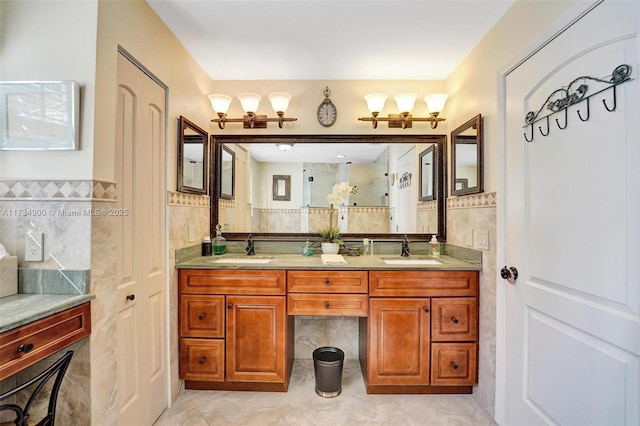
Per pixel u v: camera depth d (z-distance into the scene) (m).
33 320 0.96
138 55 1.50
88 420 1.20
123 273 1.44
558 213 1.29
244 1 1.57
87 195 1.19
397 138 2.47
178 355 1.94
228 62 2.21
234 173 2.51
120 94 1.41
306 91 2.49
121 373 1.42
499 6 1.60
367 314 1.94
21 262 1.20
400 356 1.93
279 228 2.53
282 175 2.55
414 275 1.93
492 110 1.76
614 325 1.05
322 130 2.49
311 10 1.65
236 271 1.94
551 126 1.33
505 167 1.66
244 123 2.46
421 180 2.48
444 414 1.79
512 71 1.60
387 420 1.73
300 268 1.94
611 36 1.06
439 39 1.91
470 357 1.92
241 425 1.69
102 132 1.25
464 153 2.10
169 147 1.83
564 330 1.26
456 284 1.93
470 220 2.03
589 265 1.14
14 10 1.22
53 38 1.21
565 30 1.25
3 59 1.21
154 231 1.70
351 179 2.53
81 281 1.19
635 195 0.99
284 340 1.95
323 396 1.94
